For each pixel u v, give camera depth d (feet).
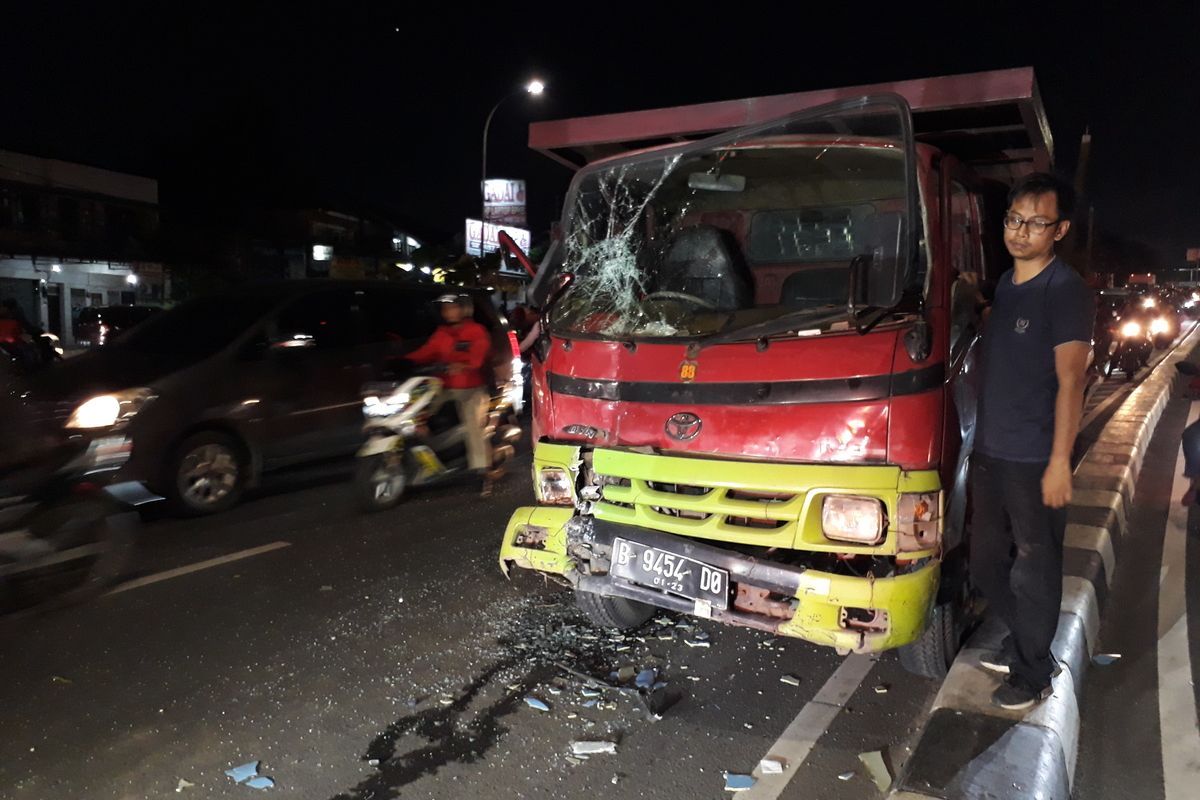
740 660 14.19
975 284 13.16
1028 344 10.65
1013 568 11.18
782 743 11.72
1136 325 55.42
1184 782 10.90
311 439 25.12
